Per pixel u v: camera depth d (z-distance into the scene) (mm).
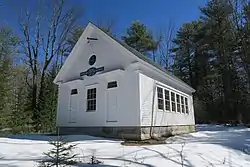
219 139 11305
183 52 39781
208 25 33344
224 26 31391
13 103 14938
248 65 28328
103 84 12242
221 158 7125
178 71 39594
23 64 24062
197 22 38469
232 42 30469
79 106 13414
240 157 7562
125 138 10570
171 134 13445
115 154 6480
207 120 31828
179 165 5848
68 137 10578
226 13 31031
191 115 18188
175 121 14422
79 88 13781
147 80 11484
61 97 14852
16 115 15094
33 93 20984
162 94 13000
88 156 6094
